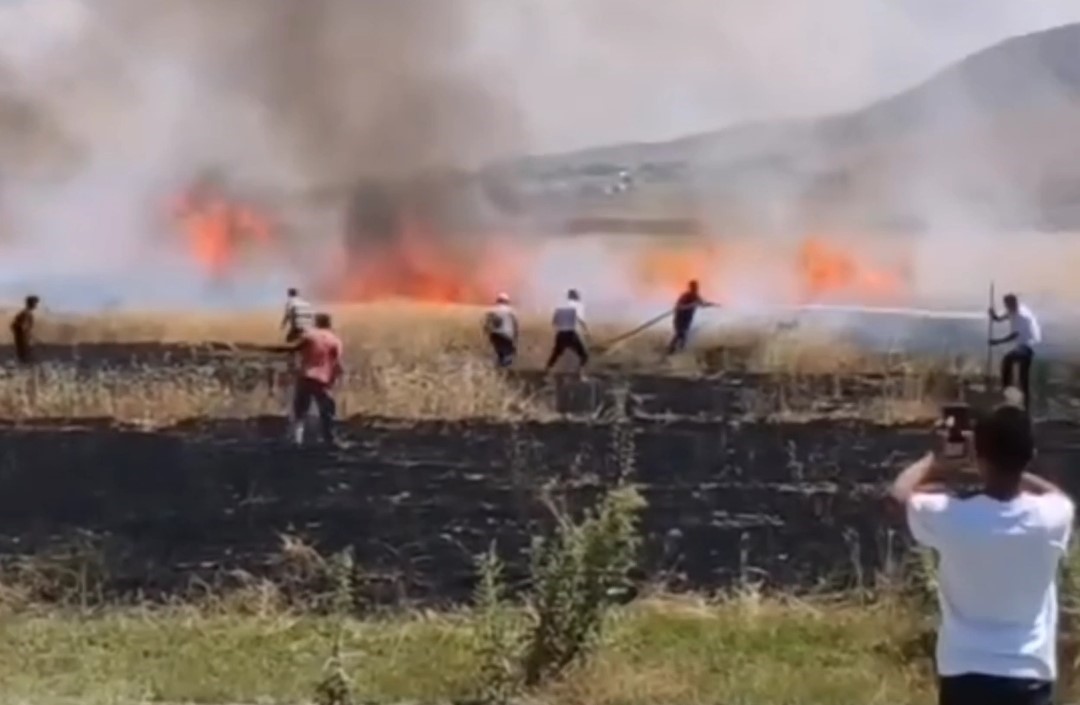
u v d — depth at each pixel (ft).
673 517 169.17
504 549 166.71
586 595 118.62
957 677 59.67
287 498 176.14
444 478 180.75
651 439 194.29
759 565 161.89
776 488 172.86
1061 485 188.24
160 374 234.38
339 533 169.27
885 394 239.71
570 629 118.21
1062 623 117.19
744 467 188.24
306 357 202.28
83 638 135.54
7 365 274.77
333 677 112.37
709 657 126.72
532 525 171.01
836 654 128.98
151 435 189.78
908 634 131.85
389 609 151.64
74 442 184.96
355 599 153.07
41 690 114.83
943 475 62.23
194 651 129.80
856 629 135.33
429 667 122.52
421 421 208.74
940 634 61.00
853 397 237.45
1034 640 59.31
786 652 129.39
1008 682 59.06
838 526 165.99
